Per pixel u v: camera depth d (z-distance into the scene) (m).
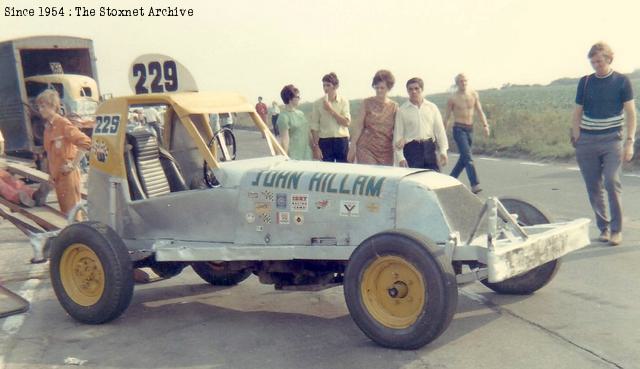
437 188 5.57
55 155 8.71
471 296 6.64
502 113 29.05
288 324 6.11
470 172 12.93
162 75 7.47
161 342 5.78
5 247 10.04
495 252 5.00
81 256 6.38
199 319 6.39
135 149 6.86
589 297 6.44
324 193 5.74
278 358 5.26
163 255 6.20
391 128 8.79
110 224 6.80
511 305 6.32
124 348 5.67
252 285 7.58
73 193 8.80
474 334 5.57
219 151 7.24
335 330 5.86
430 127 8.81
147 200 6.54
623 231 9.01
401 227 5.49
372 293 5.28
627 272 7.19
